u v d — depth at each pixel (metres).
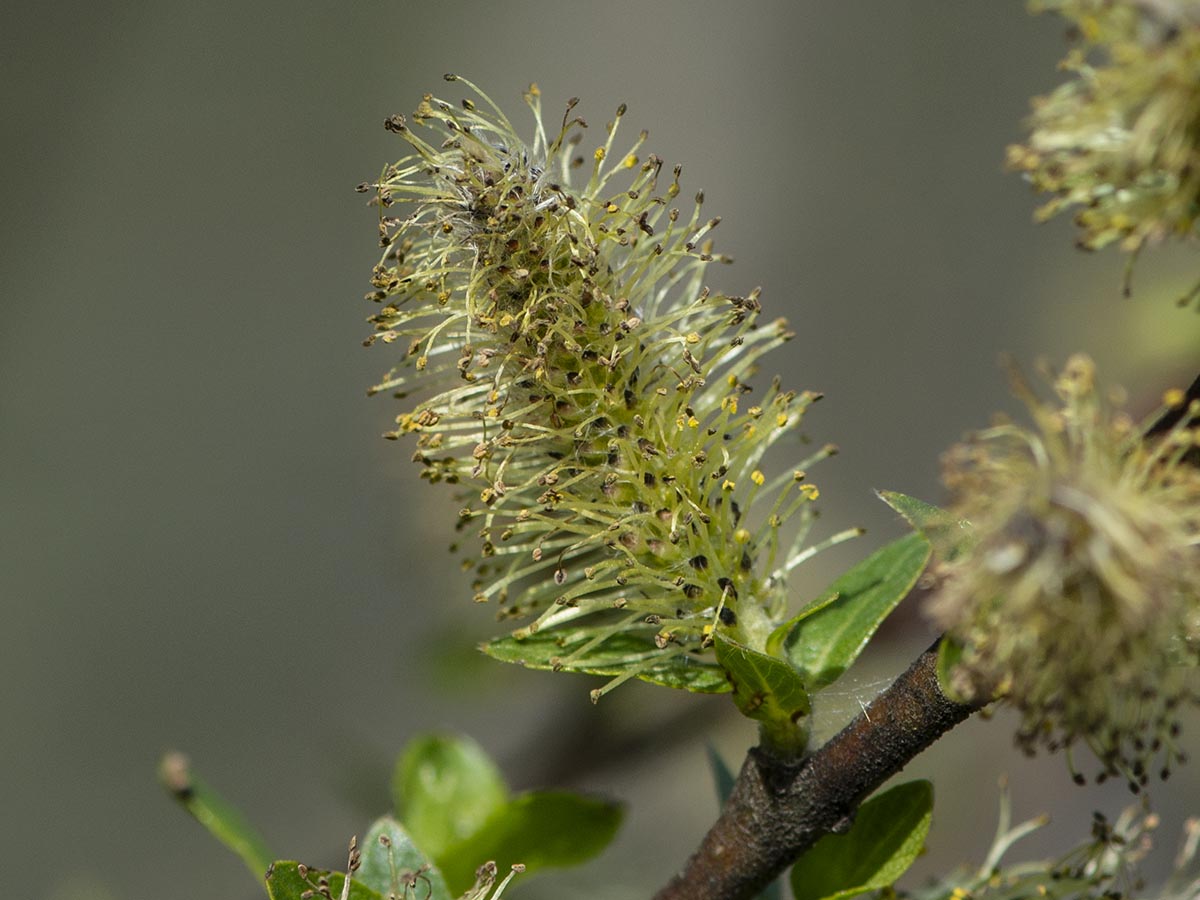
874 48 0.51
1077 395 0.24
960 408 0.49
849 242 0.50
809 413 0.48
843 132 0.51
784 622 0.26
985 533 0.24
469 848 0.28
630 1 0.52
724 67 0.51
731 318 0.26
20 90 0.55
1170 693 0.24
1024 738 0.24
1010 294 0.49
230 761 0.53
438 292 0.26
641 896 0.33
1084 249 0.24
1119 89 0.24
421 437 0.26
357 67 0.55
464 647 0.34
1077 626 0.24
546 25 0.52
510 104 0.51
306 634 0.53
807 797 0.26
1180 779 0.35
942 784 0.38
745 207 0.50
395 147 0.55
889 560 0.27
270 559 0.55
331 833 0.51
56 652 0.55
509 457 0.26
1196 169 0.24
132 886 0.53
